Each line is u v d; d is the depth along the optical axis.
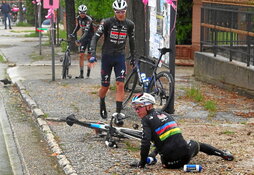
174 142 6.31
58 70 16.25
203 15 14.72
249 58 12.20
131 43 9.26
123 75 9.05
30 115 10.34
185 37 19.52
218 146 7.54
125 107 10.59
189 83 13.89
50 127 8.96
